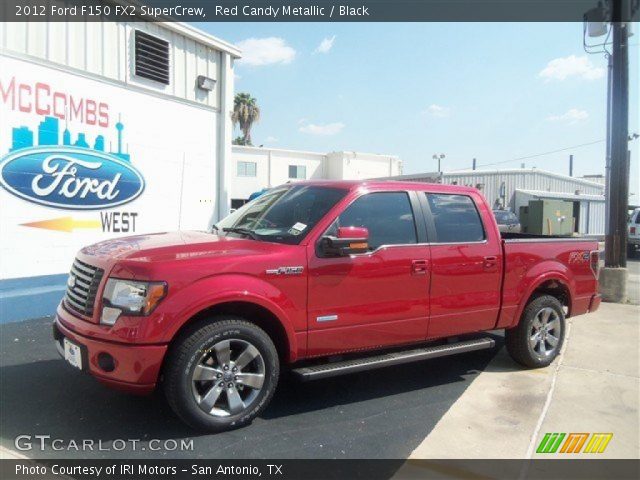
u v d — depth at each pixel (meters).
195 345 3.66
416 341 4.84
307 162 40.22
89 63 8.02
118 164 8.57
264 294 3.90
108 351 3.54
